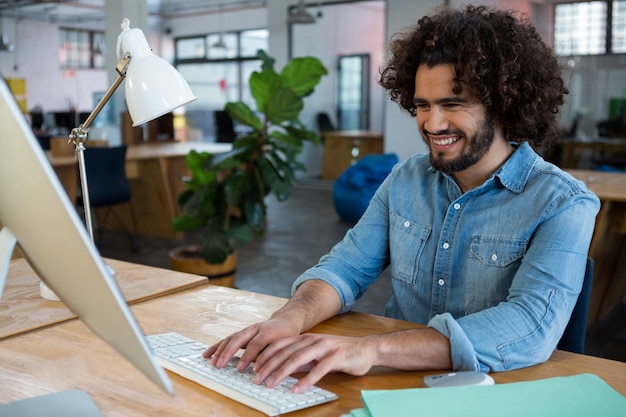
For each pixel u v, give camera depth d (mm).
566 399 953
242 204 4207
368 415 926
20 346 1283
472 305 1410
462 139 1320
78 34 13312
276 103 4051
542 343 1171
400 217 1539
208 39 12422
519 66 1290
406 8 8078
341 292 1462
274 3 9852
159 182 6070
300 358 1061
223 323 1410
